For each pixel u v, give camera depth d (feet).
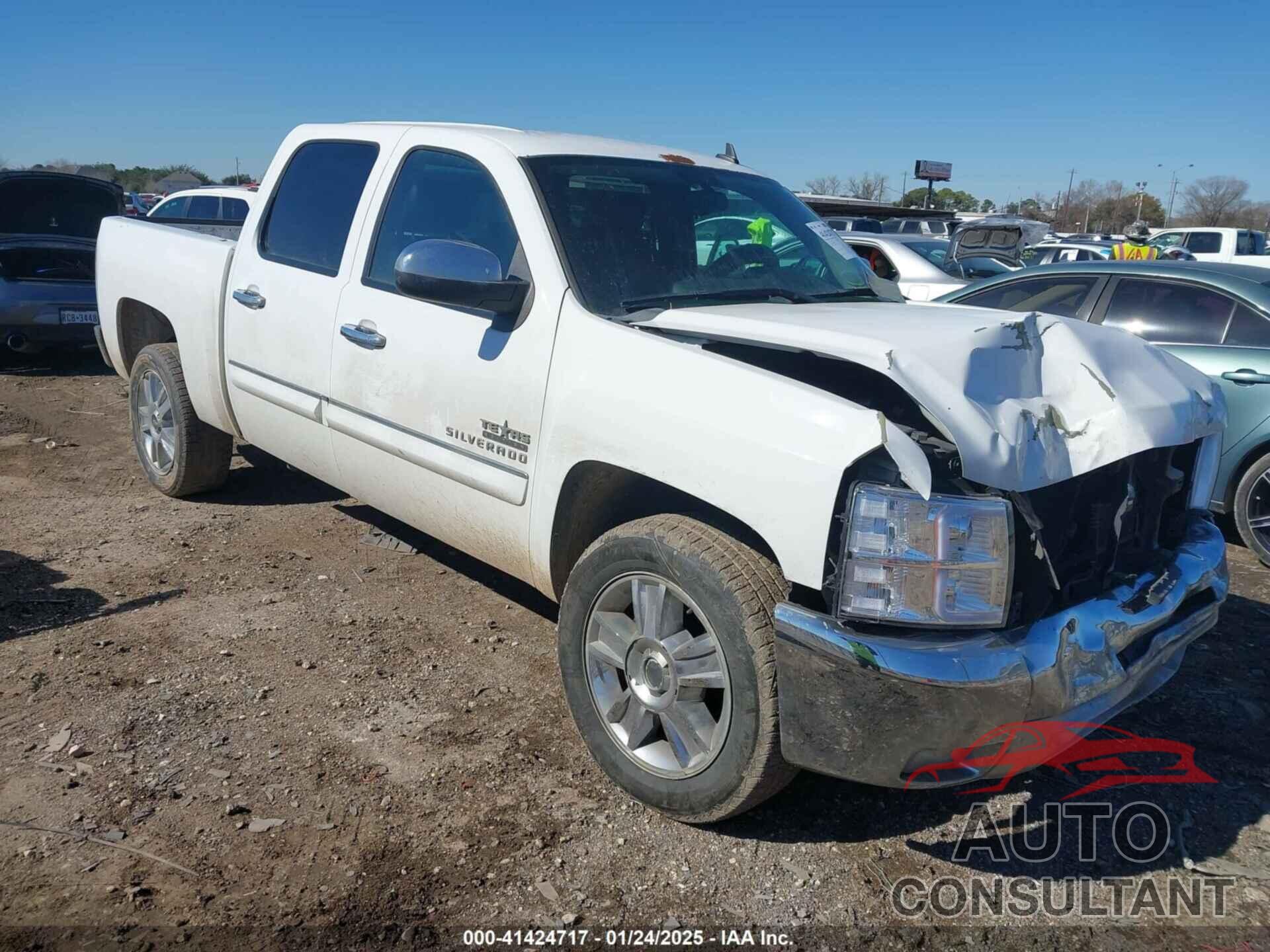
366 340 12.75
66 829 9.03
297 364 14.11
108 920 7.98
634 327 10.37
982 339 9.09
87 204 32.68
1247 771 11.12
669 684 9.45
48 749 10.25
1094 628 8.71
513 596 14.85
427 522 12.83
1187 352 19.04
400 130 13.58
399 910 8.30
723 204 13.07
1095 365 9.64
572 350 10.35
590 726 10.20
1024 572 8.50
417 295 10.64
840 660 8.01
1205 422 10.52
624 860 9.10
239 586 14.69
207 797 9.61
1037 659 8.18
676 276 11.69
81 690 11.46
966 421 8.21
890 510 7.97
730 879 8.94
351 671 12.28
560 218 11.32
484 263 10.59
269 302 14.65
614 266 11.26
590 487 10.58
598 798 9.98
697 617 9.11
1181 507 11.14
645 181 12.56
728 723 8.90
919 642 7.98
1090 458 8.91
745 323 9.82
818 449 8.18
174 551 15.89
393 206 13.12
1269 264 74.13
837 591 8.11
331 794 9.77
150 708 11.14
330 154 14.58
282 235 14.93
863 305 11.98
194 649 12.62
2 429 23.50
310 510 18.25
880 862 9.30
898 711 7.95
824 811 10.04
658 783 9.56
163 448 18.33
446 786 10.02
